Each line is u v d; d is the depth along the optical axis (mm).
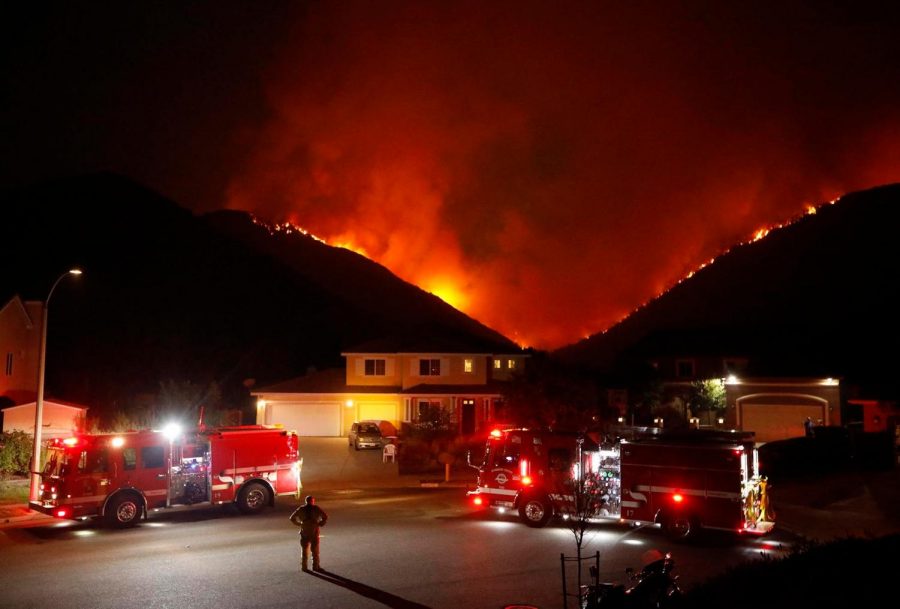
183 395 42438
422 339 48625
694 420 51719
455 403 46219
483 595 12219
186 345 76625
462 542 17000
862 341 55625
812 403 42844
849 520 19656
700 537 17297
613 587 9172
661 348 58219
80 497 19141
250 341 81938
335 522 19984
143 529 19297
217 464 21375
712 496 17156
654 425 49969
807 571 8625
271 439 22406
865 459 28281
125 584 12992
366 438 38469
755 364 47531
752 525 17297
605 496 18562
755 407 44062
